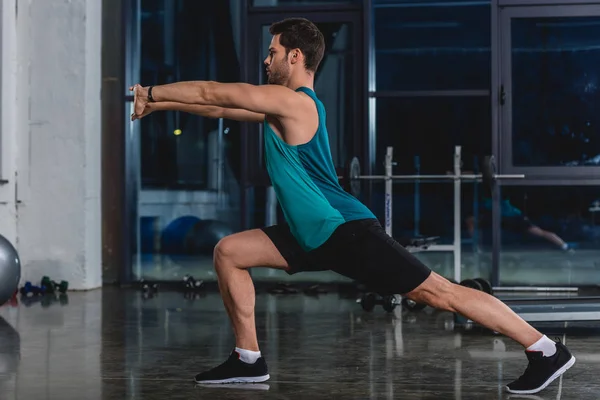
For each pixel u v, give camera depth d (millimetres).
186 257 8797
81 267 8250
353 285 8469
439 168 8562
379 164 8617
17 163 8250
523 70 8305
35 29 8211
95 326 6055
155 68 8812
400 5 8562
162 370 4492
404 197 8695
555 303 5605
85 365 4641
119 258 8742
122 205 8727
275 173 3711
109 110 8727
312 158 3697
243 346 4117
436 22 8531
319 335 5633
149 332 5781
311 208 3666
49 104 8211
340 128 8547
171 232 8805
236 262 3941
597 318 5414
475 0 8484
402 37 8562
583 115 8266
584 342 5316
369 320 6305
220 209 8805
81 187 8219
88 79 8234
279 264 3881
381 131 8602
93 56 8344
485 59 8469
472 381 4180
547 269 8633
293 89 3834
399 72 8570
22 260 8273
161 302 7426
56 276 8266
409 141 8570
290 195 3680
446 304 3752
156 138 8820
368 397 3852
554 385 4062
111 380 4246
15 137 8227
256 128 8656
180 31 8789
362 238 3676
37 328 5957
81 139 8203
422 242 7309
